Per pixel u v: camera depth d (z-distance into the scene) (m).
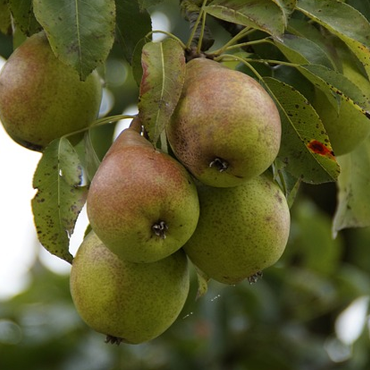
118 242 1.04
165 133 1.08
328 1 1.10
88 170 1.14
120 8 1.15
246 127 1.03
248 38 1.15
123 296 1.08
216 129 1.03
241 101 1.04
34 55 1.14
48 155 1.11
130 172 1.04
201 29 1.09
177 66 1.05
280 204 1.09
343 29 1.09
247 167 1.04
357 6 1.17
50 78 1.13
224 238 1.08
